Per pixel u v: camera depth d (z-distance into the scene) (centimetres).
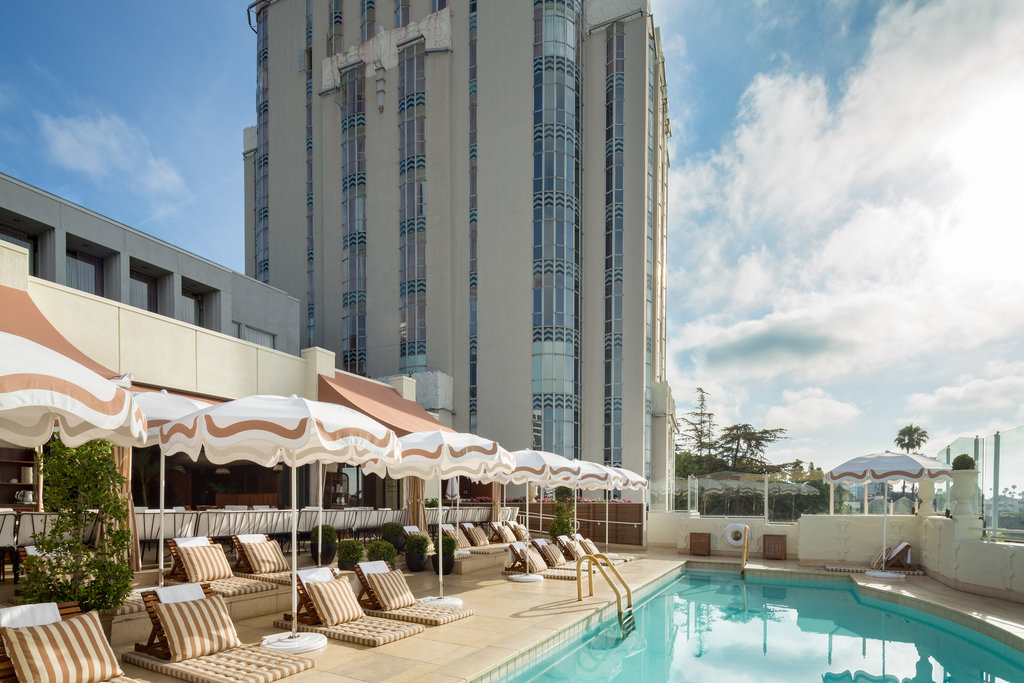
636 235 4012
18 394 434
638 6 4134
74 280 2262
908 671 951
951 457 1889
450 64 4275
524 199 3972
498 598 1264
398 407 2583
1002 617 1166
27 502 1321
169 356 1667
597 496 3597
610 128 4128
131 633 834
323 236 4650
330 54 4747
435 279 4128
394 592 1072
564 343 3838
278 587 1093
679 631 1190
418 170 4212
